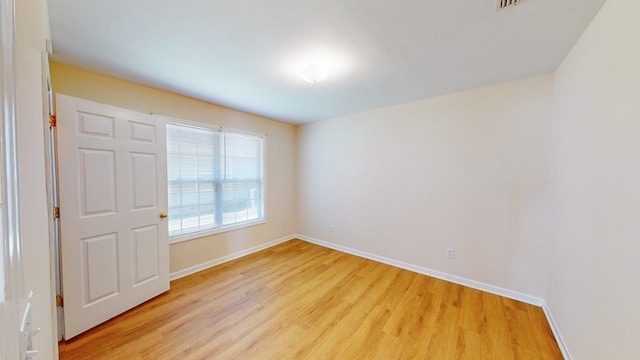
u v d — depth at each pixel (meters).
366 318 2.01
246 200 3.62
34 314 0.78
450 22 1.44
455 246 2.67
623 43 1.11
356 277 2.80
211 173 3.14
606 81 1.25
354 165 3.55
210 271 2.94
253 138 3.69
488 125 2.44
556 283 1.91
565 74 1.85
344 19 1.42
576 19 1.39
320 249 3.81
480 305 2.21
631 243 1.02
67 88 2.00
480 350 1.67
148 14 1.37
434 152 2.79
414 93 2.66
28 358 0.51
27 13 0.74
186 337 1.76
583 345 1.39
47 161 1.13
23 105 0.69
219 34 1.57
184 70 2.10
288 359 1.57
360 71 2.11
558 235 1.92
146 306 2.15
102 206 1.90
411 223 3.00
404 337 1.79
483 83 2.37
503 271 2.39
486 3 1.27
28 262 0.72
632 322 0.99
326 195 3.94
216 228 3.16
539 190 2.20
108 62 1.95
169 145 2.70
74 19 1.40
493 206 2.44
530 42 1.64
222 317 2.01
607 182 1.22
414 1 1.26
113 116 1.97
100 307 1.88
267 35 1.58
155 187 2.30
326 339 1.76
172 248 2.71
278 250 3.75
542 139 2.18
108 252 1.94
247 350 1.65
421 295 2.39
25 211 0.70
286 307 2.17
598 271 1.27
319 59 1.90
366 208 3.43
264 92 2.64
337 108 3.28
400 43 1.67
